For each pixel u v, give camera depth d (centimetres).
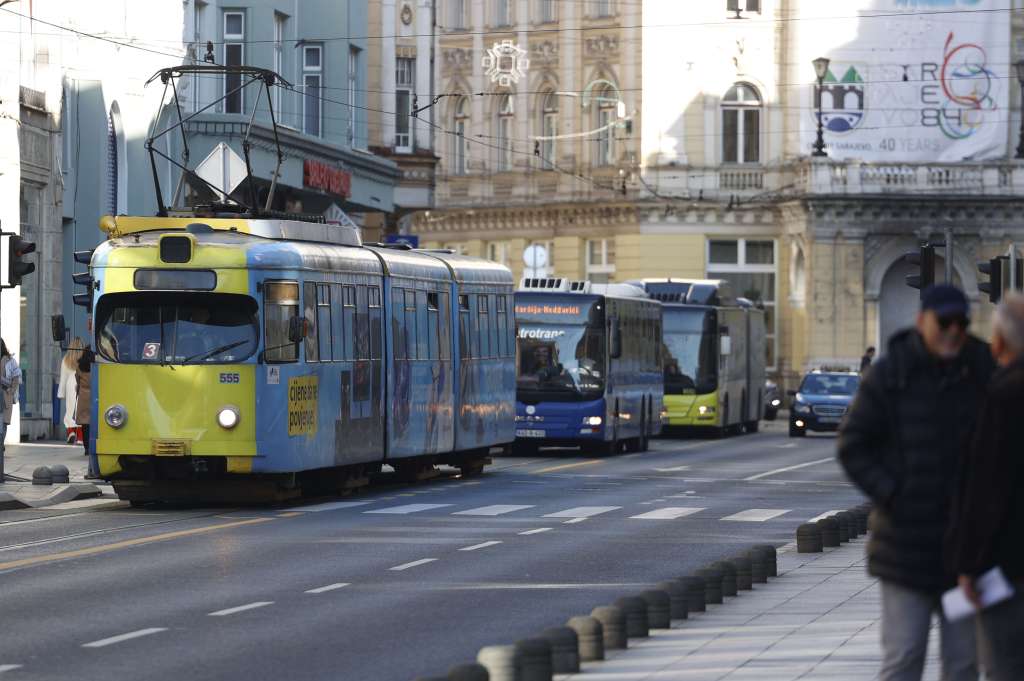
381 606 4156
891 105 18175
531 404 10962
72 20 10619
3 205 9744
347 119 13988
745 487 8562
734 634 3762
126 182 11150
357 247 7662
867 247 18175
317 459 6969
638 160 18762
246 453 6606
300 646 3553
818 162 18000
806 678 3173
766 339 18850
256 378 6631
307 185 12794
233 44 12631
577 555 5325
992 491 2170
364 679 3198
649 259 18738
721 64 18700
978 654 2442
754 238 18825
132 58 11162
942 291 2455
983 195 17950
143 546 5366
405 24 16212
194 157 11769
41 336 10381
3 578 4575
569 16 19188
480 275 9100
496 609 4128
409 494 7700
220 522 6197
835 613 4119
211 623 3844
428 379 8281
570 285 11288
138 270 6681
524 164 19500
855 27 18238
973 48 18112
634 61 18775
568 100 19188
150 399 6631
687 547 5625
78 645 3519
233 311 6688
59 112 10450
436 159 16312
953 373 2456
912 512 2436
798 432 14538
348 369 7306
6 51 9762
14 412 10031
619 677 3195
